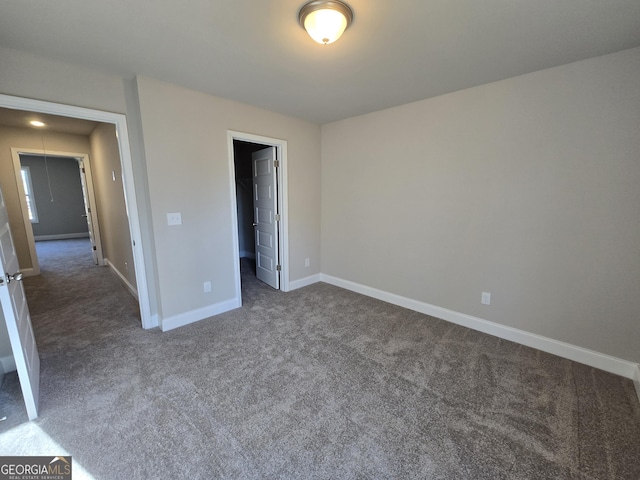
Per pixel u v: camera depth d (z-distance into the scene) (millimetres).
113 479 1304
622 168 1935
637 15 1492
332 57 1980
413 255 3131
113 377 2014
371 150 3355
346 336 2609
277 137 3359
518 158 2338
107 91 2293
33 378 1724
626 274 1988
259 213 4062
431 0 1378
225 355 2297
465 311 2807
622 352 2043
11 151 4180
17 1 1391
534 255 2350
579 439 1525
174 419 1646
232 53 1932
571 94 2061
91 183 4910
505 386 1936
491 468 1366
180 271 2748
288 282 3812
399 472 1342
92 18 1548
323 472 1342
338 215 3852
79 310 3174
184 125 2600
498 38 1727
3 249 1613
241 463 1383
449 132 2701
